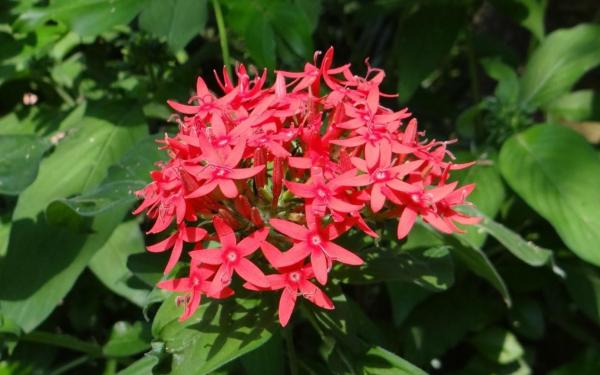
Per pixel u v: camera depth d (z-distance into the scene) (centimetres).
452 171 29
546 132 29
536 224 32
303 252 17
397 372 20
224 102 20
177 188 18
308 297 17
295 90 20
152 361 23
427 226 24
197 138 18
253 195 19
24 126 29
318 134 18
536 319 31
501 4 33
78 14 24
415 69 32
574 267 31
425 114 38
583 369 32
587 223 27
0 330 24
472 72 35
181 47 25
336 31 43
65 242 24
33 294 24
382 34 43
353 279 21
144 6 24
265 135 18
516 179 28
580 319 37
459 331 29
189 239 18
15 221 25
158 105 28
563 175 28
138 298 27
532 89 32
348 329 21
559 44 32
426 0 32
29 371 28
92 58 30
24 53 28
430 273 21
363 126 19
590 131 40
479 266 25
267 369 22
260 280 17
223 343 19
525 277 31
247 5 25
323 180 17
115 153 26
